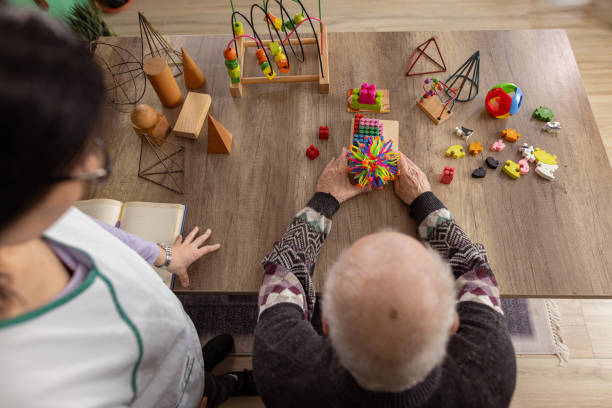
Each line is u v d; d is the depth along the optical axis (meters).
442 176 1.17
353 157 1.13
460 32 1.45
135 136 1.32
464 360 0.67
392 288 0.49
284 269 0.90
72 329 0.53
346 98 1.36
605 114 2.13
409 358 0.51
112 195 1.23
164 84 1.27
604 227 1.12
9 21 0.30
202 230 1.17
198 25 2.57
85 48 0.35
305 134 1.30
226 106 1.36
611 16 2.44
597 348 1.63
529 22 2.47
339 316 0.52
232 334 1.68
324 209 1.10
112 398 0.62
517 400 1.58
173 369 0.81
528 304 1.69
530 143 1.25
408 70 1.39
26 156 0.31
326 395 0.63
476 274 0.86
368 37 1.47
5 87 0.28
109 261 0.63
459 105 1.32
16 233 0.38
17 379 0.46
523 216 1.14
